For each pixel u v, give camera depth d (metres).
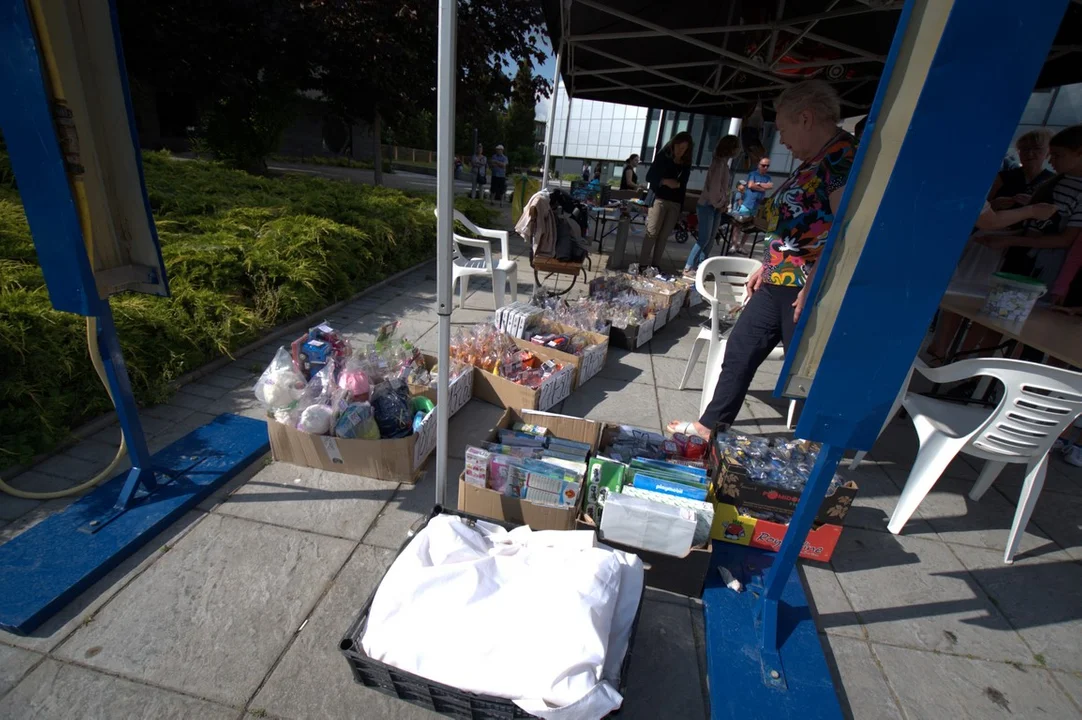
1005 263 4.05
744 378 2.92
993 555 2.61
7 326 2.71
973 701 1.90
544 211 5.52
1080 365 2.32
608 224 12.37
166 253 4.25
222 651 1.80
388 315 5.07
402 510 2.50
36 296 3.06
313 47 10.28
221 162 10.94
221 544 2.22
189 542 2.22
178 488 2.43
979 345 4.16
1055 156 3.60
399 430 2.76
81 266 1.94
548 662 1.53
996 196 4.32
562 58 5.68
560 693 1.47
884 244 1.35
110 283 2.09
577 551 1.87
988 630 2.19
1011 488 3.16
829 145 2.41
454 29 1.62
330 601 2.02
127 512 2.26
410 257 7.14
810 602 2.24
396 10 10.45
